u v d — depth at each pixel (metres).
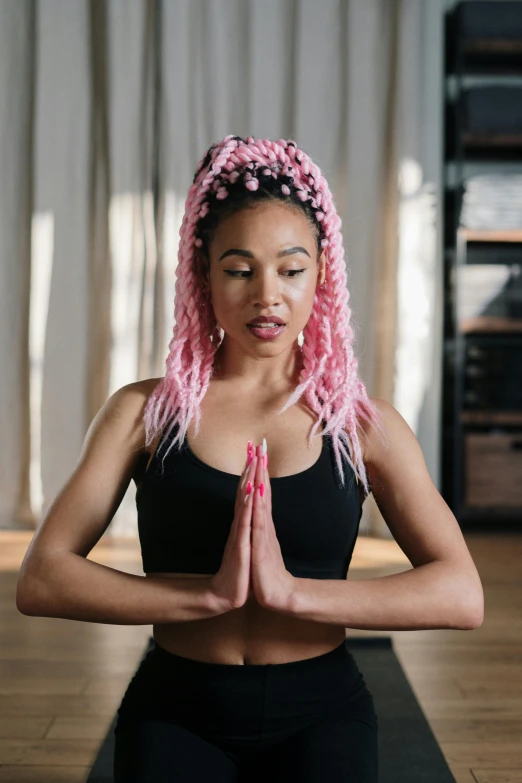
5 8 3.72
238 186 0.98
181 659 1.02
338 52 3.74
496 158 4.02
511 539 3.76
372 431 1.07
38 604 0.99
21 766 1.64
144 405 1.07
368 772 0.94
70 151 3.72
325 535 1.00
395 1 3.71
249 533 0.92
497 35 3.71
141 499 1.05
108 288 3.80
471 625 1.00
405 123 3.68
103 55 3.75
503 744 1.78
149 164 3.72
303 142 3.74
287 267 0.98
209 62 3.72
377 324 3.79
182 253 1.06
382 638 2.41
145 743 0.98
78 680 2.09
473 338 3.98
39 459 3.76
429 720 1.90
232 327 1.00
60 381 3.75
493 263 4.02
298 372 1.10
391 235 3.77
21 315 3.81
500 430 4.07
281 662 1.01
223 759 1.00
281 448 1.02
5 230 3.77
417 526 1.05
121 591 0.96
